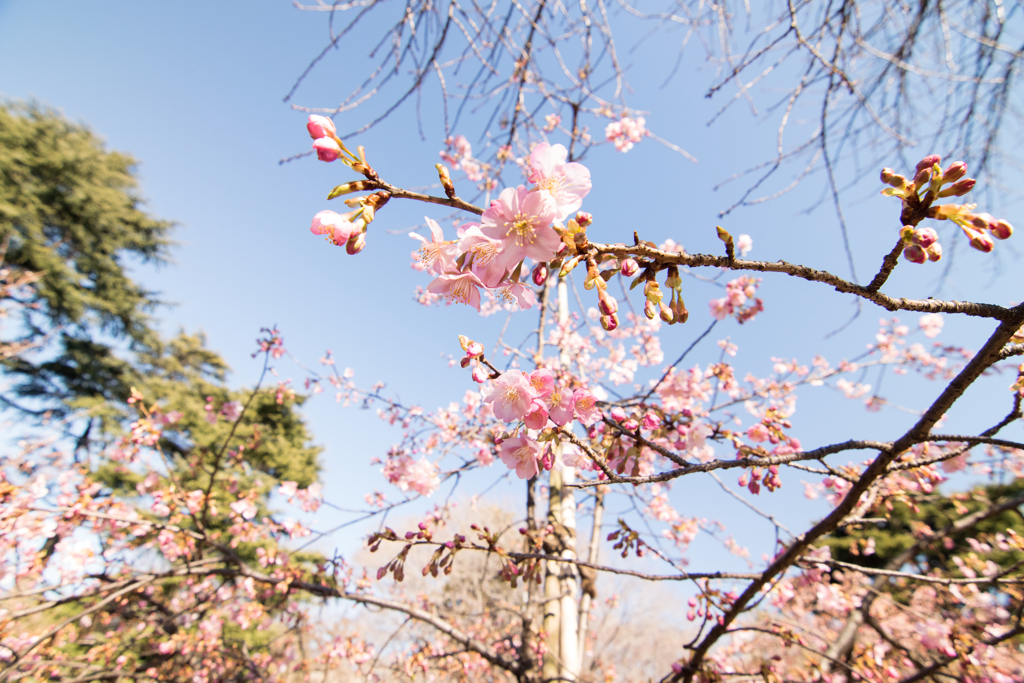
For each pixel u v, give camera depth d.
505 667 3.58
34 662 4.57
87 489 4.57
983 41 2.57
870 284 1.18
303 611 5.48
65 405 12.37
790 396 4.59
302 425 14.35
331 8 2.39
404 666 5.23
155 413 4.90
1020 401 1.45
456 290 1.24
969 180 1.04
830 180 2.78
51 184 12.42
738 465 1.57
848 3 2.60
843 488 3.03
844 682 3.93
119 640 5.88
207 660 6.04
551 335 5.34
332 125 1.06
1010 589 3.39
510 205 1.09
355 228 1.05
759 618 4.21
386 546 11.67
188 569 4.04
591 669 6.51
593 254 1.11
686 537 4.38
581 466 1.93
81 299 12.55
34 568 4.34
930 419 1.50
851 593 4.43
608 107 4.41
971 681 3.26
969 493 4.18
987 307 1.22
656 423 2.14
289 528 5.08
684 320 1.16
